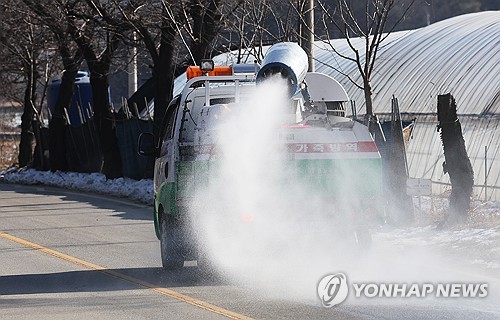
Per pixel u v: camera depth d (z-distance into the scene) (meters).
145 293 19.56
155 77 48.81
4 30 63.66
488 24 51.88
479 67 44.47
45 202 45.28
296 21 43.94
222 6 46.16
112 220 35.88
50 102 73.81
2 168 80.31
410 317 16.17
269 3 44.38
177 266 21.67
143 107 69.44
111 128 55.62
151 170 51.56
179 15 46.19
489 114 39.56
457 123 27.81
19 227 33.81
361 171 20.16
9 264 24.62
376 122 31.83
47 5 50.28
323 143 20.14
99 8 47.00
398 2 54.19
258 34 46.38
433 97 44.53
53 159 65.12
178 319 16.66
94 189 53.00
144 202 44.69
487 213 28.64
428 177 40.28
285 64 23.19
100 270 23.11
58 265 24.22
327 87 25.22
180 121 22.05
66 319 16.98
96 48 61.94
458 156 27.73
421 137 42.00
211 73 25.02
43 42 63.81
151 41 48.34
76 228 33.12
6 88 80.56
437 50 50.16
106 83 55.72
